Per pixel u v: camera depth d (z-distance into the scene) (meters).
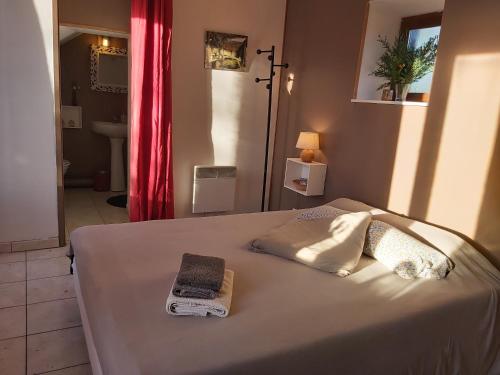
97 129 5.14
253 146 4.45
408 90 3.00
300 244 2.40
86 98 5.31
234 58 4.11
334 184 3.63
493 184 2.34
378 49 3.30
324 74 3.71
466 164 2.48
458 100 2.51
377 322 1.76
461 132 2.50
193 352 1.44
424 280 2.22
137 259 2.17
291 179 3.99
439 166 2.65
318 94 3.80
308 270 2.24
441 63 2.61
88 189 5.39
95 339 1.66
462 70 2.48
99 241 2.38
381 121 3.10
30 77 3.13
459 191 2.53
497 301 2.16
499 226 2.32
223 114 4.21
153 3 3.52
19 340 2.26
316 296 1.94
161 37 3.56
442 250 2.38
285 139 4.34
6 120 3.12
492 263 2.36
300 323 1.69
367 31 3.23
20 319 2.45
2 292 2.73
